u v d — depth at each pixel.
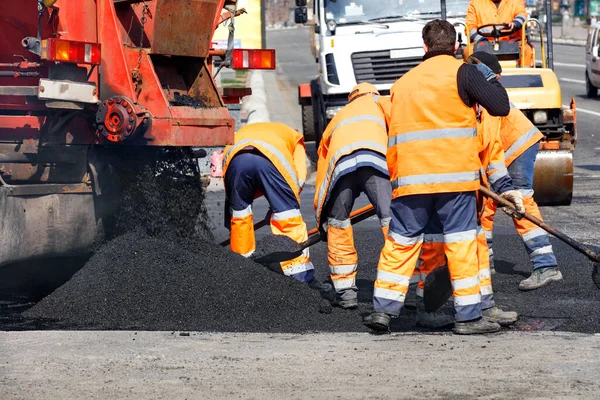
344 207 7.65
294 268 8.23
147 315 7.45
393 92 6.82
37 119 8.92
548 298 8.20
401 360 5.75
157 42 8.65
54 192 8.82
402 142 6.70
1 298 8.38
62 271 9.32
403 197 6.75
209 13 9.02
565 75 40.12
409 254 6.77
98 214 8.98
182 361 5.78
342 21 18.23
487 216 8.99
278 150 8.23
